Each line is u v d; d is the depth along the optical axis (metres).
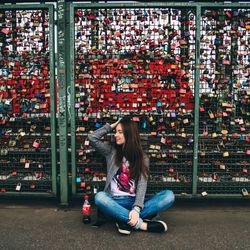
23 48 3.87
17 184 4.02
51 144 3.89
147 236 3.21
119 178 3.40
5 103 3.87
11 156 4.08
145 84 3.86
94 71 3.86
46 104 3.90
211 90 3.86
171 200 3.37
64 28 3.70
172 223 3.53
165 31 3.79
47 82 3.86
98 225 3.42
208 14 3.77
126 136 3.40
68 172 4.02
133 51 3.82
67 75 3.80
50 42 3.74
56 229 3.37
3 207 3.97
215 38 3.79
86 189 3.97
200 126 3.95
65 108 3.77
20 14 3.83
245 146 3.98
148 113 3.89
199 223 3.54
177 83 3.85
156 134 3.93
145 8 3.71
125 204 3.36
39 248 2.97
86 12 3.79
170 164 3.99
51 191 4.00
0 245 3.02
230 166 4.04
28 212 3.82
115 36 3.80
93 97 3.89
